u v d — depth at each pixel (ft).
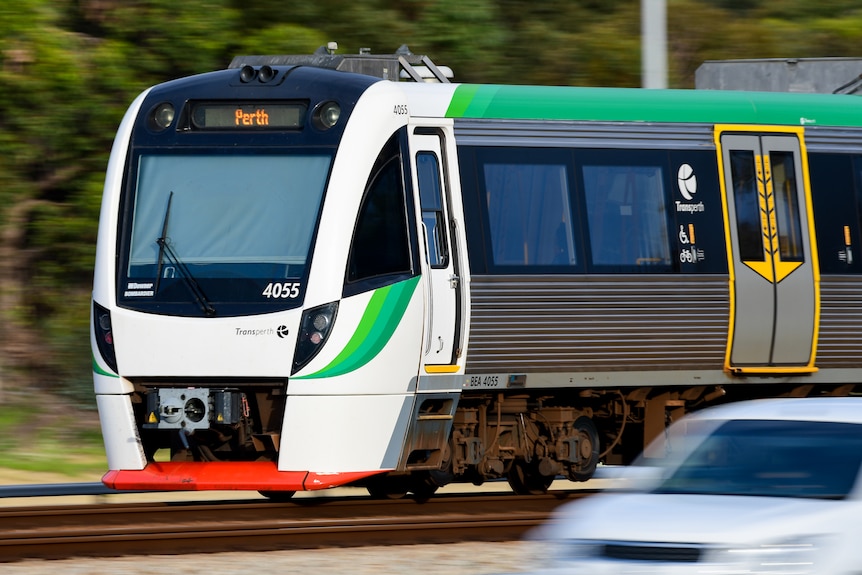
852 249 188.85
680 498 101.35
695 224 179.32
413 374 159.53
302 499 183.42
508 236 168.25
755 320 181.98
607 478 221.66
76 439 241.76
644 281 175.11
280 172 158.61
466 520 161.17
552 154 172.14
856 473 99.40
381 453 157.38
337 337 153.48
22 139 258.78
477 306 165.27
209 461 161.27
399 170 160.15
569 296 170.71
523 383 169.37
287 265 155.84
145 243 160.04
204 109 162.61
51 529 149.48
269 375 153.89
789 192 186.09
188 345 155.53
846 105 191.72
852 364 189.47
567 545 99.04
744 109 184.55
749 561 91.86
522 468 187.01
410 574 131.44
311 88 160.56
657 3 232.53
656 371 177.47
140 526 153.58
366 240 156.76
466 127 167.43
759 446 104.99
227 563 135.44
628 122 177.17
